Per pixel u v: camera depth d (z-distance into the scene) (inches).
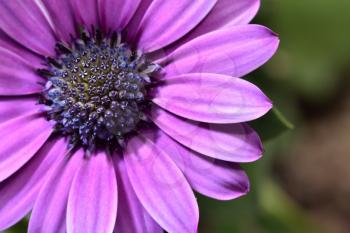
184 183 5.6
